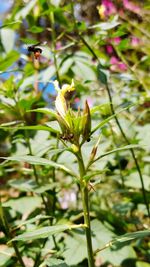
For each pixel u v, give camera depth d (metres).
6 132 0.54
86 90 0.64
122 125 0.59
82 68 0.63
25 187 0.49
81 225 0.30
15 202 0.56
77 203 0.69
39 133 0.55
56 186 0.52
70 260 0.48
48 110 0.30
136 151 0.69
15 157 0.29
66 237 0.51
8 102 0.49
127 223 0.59
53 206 0.51
